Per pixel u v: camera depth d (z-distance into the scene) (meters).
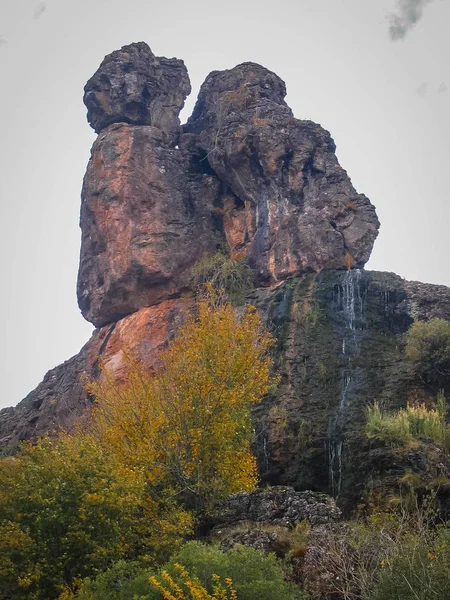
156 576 14.70
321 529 17.45
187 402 21.95
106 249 37.69
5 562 16.50
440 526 17.06
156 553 17.98
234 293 34.69
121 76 41.44
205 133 40.69
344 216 35.34
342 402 27.94
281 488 20.22
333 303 31.94
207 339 24.19
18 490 17.64
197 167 40.19
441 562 13.23
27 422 36.16
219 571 14.50
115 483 18.05
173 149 39.97
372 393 27.97
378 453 22.05
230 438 22.02
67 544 16.97
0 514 17.53
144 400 22.48
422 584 12.92
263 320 31.95
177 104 42.25
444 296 31.58
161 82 42.28
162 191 38.09
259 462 27.30
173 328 34.31
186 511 20.44
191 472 21.20
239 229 37.25
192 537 19.77
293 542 17.05
